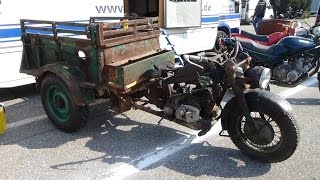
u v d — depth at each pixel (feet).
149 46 15.71
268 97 11.87
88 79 14.25
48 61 15.69
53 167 12.31
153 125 15.88
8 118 16.67
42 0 18.42
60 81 14.28
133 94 14.92
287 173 11.94
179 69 13.28
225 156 13.10
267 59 19.75
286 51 19.03
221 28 34.53
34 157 12.98
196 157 13.03
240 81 12.16
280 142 11.93
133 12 31.65
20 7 17.81
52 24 14.74
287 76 19.25
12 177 11.68
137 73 13.60
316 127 15.79
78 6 19.83
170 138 14.62
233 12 35.96
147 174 11.91
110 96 14.32
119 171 12.08
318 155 13.17
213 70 12.60
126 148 13.74
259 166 12.39
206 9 29.12
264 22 26.16
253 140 12.44
